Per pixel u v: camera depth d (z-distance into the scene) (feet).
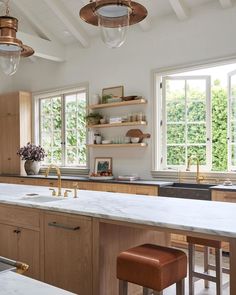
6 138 21.98
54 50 19.63
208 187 13.82
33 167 20.27
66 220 7.99
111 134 18.02
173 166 16.39
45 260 8.48
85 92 19.88
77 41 19.60
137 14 6.97
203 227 5.81
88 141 19.01
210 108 15.76
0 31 8.30
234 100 14.87
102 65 18.48
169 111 16.52
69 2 17.06
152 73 16.46
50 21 18.76
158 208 7.68
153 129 16.42
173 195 13.71
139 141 16.63
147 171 16.65
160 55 16.21
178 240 14.12
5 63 9.10
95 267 7.45
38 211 8.64
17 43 8.41
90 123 18.19
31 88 22.38
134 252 6.49
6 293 2.93
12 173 21.61
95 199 9.23
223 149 18.47
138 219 6.56
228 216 6.70
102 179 16.48
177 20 15.65
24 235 9.03
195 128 16.05
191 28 15.23
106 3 6.33
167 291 9.82
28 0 17.72
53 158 21.90
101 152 18.48
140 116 16.40
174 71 15.83
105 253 7.61
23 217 9.05
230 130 14.98
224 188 12.35
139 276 6.17
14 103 21.65
